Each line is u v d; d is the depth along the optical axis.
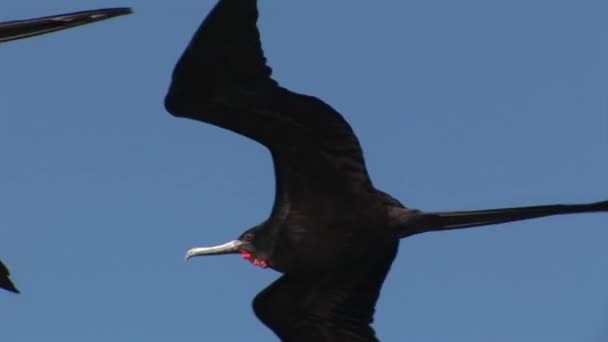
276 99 13.47
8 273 14.29
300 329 15.12
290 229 14.27
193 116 13.58
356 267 14.86
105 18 11.10
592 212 13.32
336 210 14.04
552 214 13.44
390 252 14.73
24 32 11.05
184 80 13.30
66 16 11.09
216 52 13.09
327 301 15.05
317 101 13.52
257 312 15.15
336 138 13.85
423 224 13.82
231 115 13.62
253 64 13.19
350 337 15.01
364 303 14.99
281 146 13.98
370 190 13.91
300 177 14.09
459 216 13.70
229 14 12.88
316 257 14.34
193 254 14.76
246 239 14.63
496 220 13.62
